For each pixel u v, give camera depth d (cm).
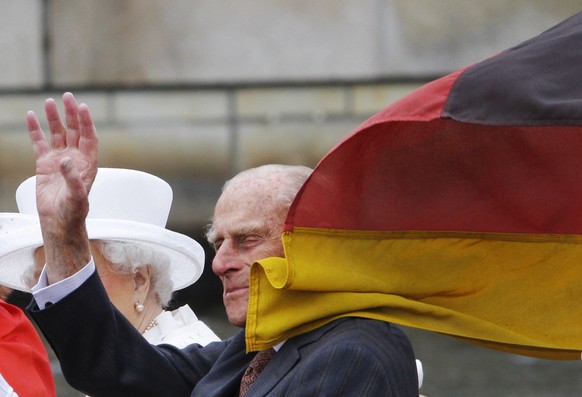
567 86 709
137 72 2803
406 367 767
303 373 750
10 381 879
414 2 2695
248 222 792
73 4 2811
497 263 818
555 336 820
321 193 774
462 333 798
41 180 785
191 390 890
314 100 2750
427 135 789
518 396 2067
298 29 2758
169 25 2791
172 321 1015
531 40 727
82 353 827
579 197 810
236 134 2786
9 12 2814
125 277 988
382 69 2720
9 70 2819
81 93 2814
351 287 772
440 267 806
